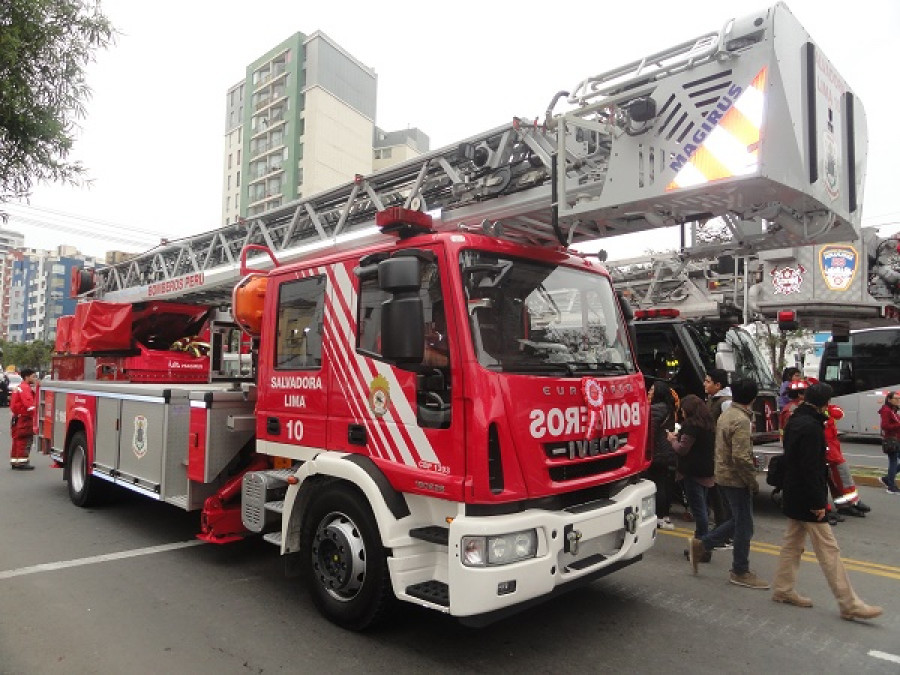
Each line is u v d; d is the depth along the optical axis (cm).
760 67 361
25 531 679
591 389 411
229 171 7425
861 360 1711
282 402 496
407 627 429
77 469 804
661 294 1207
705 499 575
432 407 377
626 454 443
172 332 958
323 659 382
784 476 482
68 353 923
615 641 413
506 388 365
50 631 421
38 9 478
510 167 527
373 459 409
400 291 359
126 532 677
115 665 373
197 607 465
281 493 501
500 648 400
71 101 527
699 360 876
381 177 665
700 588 520
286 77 6638
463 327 366
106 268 1220
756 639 419
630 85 421
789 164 366
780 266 1205
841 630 436
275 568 558
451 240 386
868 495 975
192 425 562
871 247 1223
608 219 464
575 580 389
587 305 461
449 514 369
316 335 471
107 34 522
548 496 379
